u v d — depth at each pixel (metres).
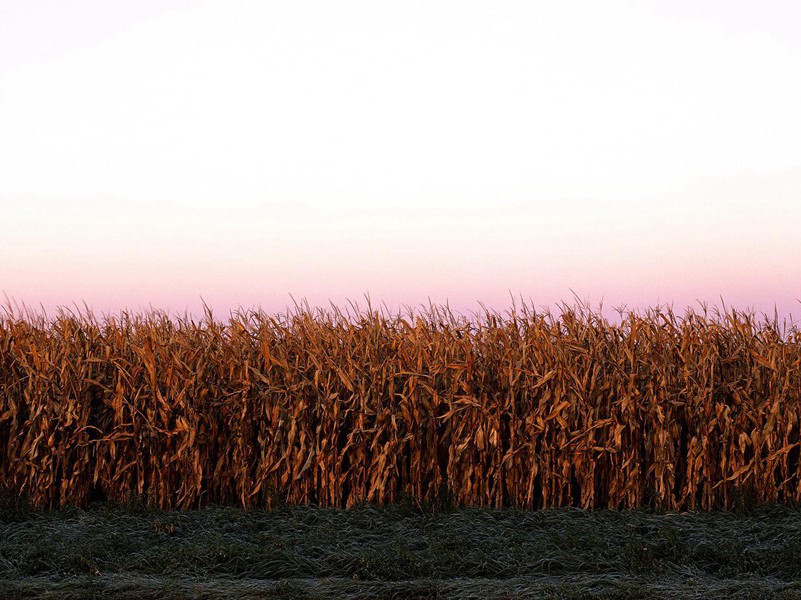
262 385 9.63
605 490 9.48
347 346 9.87
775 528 8.19
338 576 7.16
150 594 6.50
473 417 9.35
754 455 9.23
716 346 9.59
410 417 9.35
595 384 9.45
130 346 10.01
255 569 7.26
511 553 7.55
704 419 9.26
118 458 9.72
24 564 7.21
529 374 9.34
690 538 7.93
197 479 9.48
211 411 9.62
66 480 9.54
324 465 9.40
